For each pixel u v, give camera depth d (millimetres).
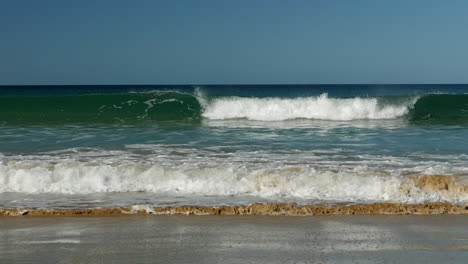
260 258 4578
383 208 6344
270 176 7504
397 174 7777
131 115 17359
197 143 11352
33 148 10438
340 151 10219
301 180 7414
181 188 7387
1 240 5117
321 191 7152
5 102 18875
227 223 5797
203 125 15438
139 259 4551
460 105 18625
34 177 7656
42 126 14516
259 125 15578
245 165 8539
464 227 5621
